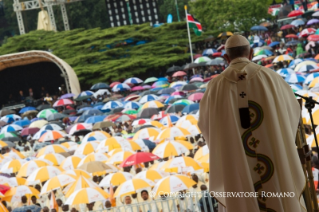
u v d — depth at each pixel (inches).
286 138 314.0
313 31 2819.9
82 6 5659.5
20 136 2079.2
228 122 317.1
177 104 1713.8
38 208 844.6
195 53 4008.4
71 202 820.6
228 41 334.3
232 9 3873.0
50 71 3516.2
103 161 1127.6
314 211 335.0
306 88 1611.7
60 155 1266.0
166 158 1062.4
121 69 3713.1
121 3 4603.8
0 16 5846.5
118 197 877.2
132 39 4077.3
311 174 338.0
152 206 729.6
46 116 2378.2
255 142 315.6
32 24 5969.5
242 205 309.3
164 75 3841.0
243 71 320.8
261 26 3540.8
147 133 1337.4
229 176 313.6
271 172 313.6
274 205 312.3
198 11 4055.1
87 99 2955.2
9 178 1072.2
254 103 317.1
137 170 1012.5
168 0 5531.5
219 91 323.6
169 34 4094.5
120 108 2103.8
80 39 4111.7
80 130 1745.8
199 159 965.2
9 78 3518.7
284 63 2320.4
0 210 769.6
